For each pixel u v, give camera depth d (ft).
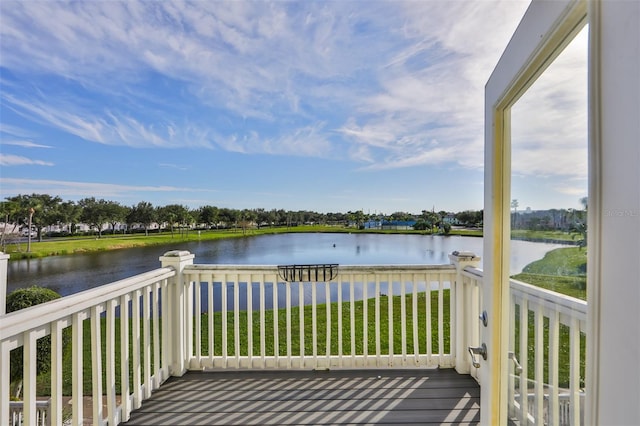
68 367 13.83
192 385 8.58
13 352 10.23
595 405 2.05
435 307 18.84
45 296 10.44
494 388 4.36
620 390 1.81
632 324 1.71
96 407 6.28
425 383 8.61
